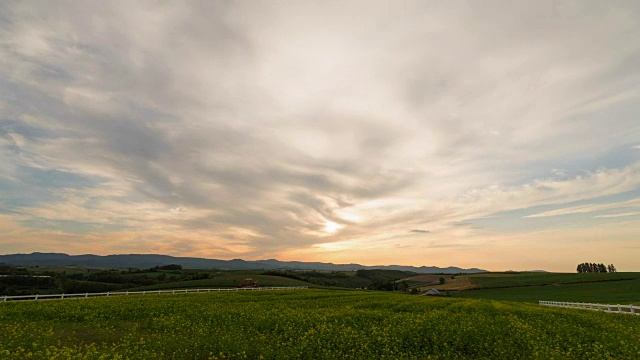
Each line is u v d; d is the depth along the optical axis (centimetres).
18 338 2019
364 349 2089
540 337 2350
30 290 8969
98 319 2805
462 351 2112
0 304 3566
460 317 3027
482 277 14350
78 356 1666
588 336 2384
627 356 1973
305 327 2656
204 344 2047
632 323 3034
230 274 13425
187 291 6431
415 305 4084
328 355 1952
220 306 3691
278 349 2019
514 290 10269
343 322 2838
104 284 10550
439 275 16112
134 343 2062
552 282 11344
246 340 2197
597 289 9050
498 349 2034
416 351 2102
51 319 2800
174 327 2556
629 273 12244
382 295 5725
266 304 4022
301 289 7262
